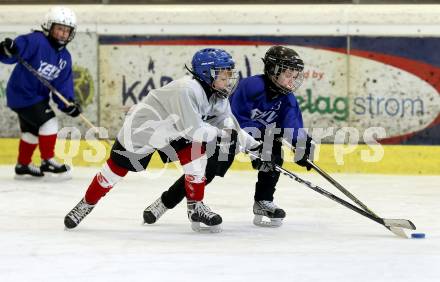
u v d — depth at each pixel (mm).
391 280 9398
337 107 19156
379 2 19906
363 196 15719
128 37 19594
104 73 19719
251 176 18109
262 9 19281
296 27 19109
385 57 18938
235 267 9984
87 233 12039
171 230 12320
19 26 19750
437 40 18766
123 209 14164
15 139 19688
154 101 11711
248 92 12242
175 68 19562
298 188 16625
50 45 16922
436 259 10445
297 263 10219
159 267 9969
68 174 17469
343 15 18969
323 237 11883
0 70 19734
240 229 12477
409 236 11891
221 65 11375
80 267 9977
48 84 16891
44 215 13609
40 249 10961
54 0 20578
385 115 19031
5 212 13898
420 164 18500
